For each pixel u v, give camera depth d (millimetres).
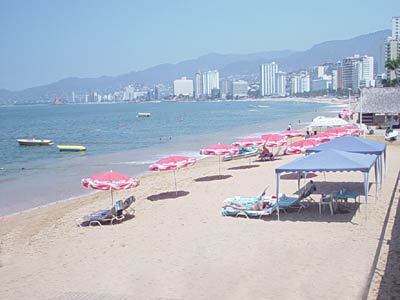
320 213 18359
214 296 11398
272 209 18359
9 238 18672
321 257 13609
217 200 22375
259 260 13719
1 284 13211
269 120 106500
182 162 22453
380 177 21906
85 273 13625
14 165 43406
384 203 19438
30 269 14414
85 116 168250
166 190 26078
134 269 13656
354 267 12656
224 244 15406
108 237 17328
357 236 15336
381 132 50031
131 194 25859
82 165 41375
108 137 72312
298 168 17203
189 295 11547
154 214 20406
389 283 11352
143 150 51312
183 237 16531
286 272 12656
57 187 31016
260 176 28391
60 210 23625
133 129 90188
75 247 16406
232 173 30438
